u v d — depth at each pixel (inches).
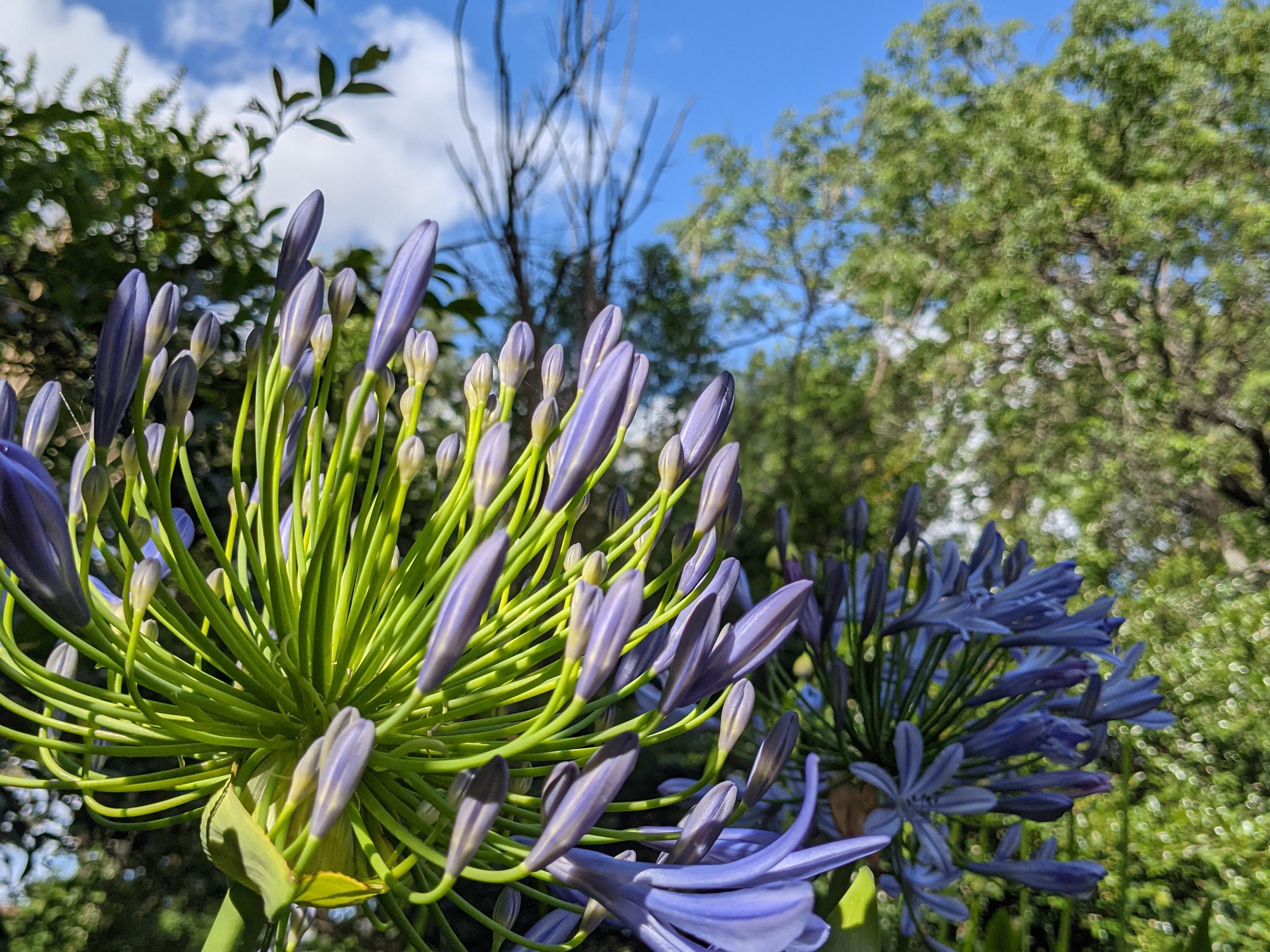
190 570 32.0
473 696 35.0
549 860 27.4
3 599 32.1
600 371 32.9
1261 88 572.7
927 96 738.8
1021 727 71.7
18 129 79.7
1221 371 540.7
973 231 649.6
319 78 81.7
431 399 161.6
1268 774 196.1
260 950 35.1
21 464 28.5
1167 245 564.1
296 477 36.0
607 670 28.7
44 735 45.0
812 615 76.3
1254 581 453.4
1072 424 584.1
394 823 31.5
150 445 38.3
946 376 645.9
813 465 458.3
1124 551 518.9
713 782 34.1
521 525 36.6
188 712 32.6
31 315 79.0
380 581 35.0
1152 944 149.6
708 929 28.5
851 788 72.8
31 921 102.3
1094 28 627.8
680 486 35.4
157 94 116.4
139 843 103.8
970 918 71.6
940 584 76.7
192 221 89.4
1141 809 182.4
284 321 34.1
